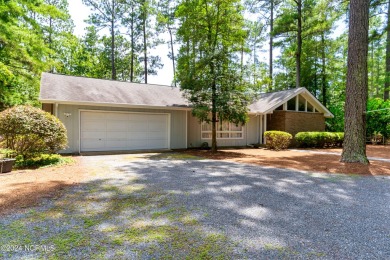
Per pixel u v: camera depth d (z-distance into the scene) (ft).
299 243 9.16
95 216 11.61
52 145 26.12
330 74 80.84
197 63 39.37
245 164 27.94
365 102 28.17
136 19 86.58
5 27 38.22
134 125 40.98
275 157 34.88
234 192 15.98
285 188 17.20
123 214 11.92
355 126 28.04
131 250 8.52
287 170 24.09
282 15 70.33
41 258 7.96
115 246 8.79
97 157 32.63
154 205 13.26
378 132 61.21
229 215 11.96
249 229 10.37
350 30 28.27
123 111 39.68
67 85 39.04
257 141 55.47
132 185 17.46
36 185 16.88
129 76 102.47
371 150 46.55
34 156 25.94
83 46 92.32
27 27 44.34
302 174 22.15
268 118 56.85
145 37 88.89
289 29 67.46
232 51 42.60
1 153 24.79
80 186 16.94
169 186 17.33
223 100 36.37
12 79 47.57
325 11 51.34
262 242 9.21
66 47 84.43
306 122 56.03
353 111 28.14
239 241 9.27
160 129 43.32
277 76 92.07
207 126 48.88
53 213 11.86
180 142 44.98
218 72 37.93
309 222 11.21
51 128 25.85
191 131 47.01
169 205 13.30
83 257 8.04
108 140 38.93
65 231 9.96
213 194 15.47
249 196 15.14
